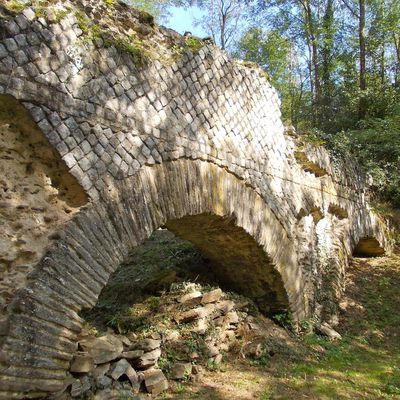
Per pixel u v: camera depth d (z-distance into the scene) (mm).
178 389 5195
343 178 10828
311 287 8812
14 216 3584
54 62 3779
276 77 22328
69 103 3889
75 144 3918
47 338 3543
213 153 5758
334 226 10805
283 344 7133
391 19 17953
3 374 3217
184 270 7473
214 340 6270
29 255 3615
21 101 3484
